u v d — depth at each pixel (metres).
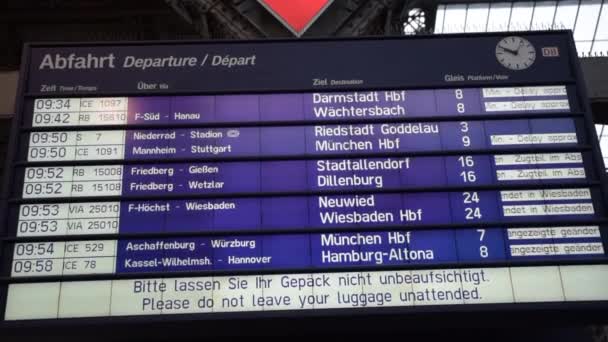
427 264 7.61
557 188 8.15
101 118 8.58
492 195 8.09
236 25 10.55
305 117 8.65
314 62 9.05
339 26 10.40
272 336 8.49
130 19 15.62
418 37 9.19
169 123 8.55
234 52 9.09
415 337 8.56
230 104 8.73
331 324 7.55
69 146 8.36
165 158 8.28
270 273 7.55
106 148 8.36
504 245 7.77
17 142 8.34
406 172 8.25
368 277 7.54
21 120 8.51
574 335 8.63
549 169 8.27
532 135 8.53
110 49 9.07
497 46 9.14
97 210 7.93
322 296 7.42
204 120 8.59
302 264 7.62
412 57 9.07
